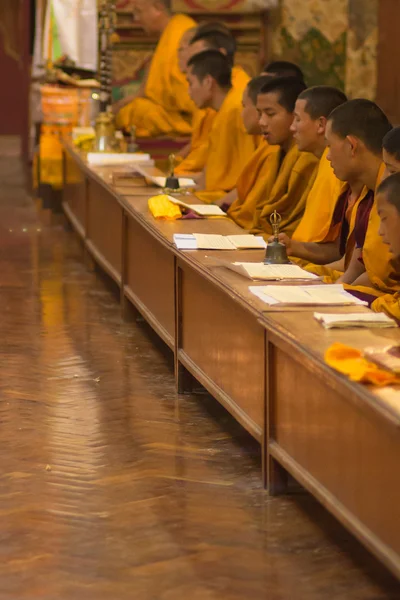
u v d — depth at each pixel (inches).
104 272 381.7
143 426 220.2
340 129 224.4
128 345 284.2
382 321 172.9
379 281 215.3
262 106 286.5
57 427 219.3
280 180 289.0
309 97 261.4
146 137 517.0
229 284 200.7
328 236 253.3
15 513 177.2
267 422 182.4
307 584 153.6
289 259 240.5
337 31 575.2
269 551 163.8
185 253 230.1
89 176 374.3
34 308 325.1
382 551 143.7
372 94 579.8
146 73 527.8
